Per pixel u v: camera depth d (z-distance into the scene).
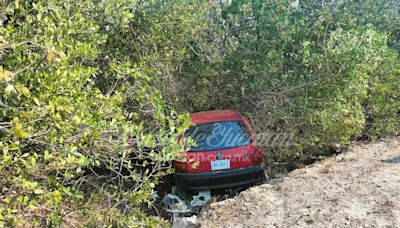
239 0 11.86
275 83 9.59
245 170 7.31
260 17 11.31
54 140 3.88
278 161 9.21
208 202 7.30
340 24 10.30
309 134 9.06
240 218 6.08
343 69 8.55
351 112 8.83
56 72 4.11
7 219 3.43
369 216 5.48
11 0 4.70
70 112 4.07
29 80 4.14
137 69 6.93
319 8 11.46
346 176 7.04
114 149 4.54
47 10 5.12
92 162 4.47
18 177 3.63
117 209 5.36
